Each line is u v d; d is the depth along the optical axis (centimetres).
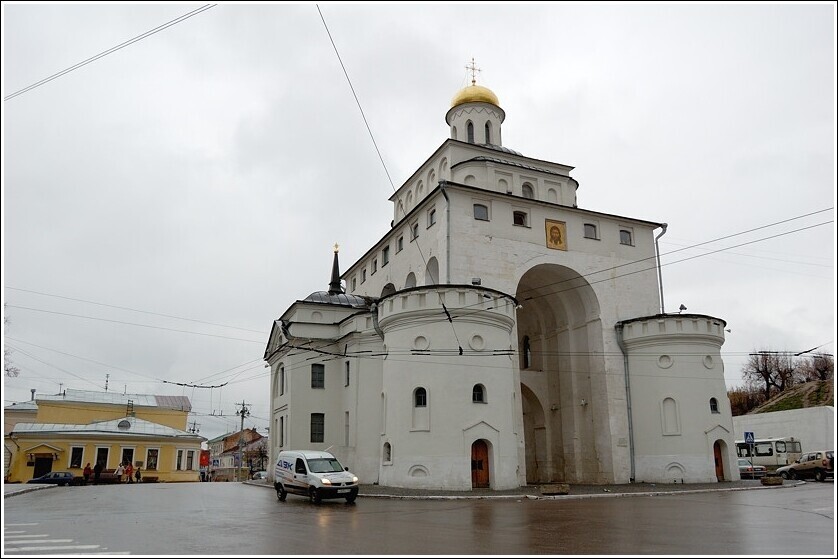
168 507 2094
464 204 3381
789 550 1102
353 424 3466
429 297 2948
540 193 3938
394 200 4631
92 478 4831
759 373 8600
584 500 2297
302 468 2273
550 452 3794
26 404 6650
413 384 2880
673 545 1168
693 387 3312
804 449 5353
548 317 3972
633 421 3434
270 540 1276
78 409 6322
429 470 2738
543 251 3512
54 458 5256
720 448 3341
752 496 2378
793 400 6925
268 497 2541
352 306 3866
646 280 3753
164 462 5647
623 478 3344
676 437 3272
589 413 3575
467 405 2812
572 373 3716
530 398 3941
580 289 3653
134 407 6519
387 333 3080
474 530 1412
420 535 1332
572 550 1119
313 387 3653
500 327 3023
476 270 3306
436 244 3391
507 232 3447
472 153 4000
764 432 5769
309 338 3716
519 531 1390
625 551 1104
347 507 2033
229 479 9012
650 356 3428
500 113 4381
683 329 3375
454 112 4397
